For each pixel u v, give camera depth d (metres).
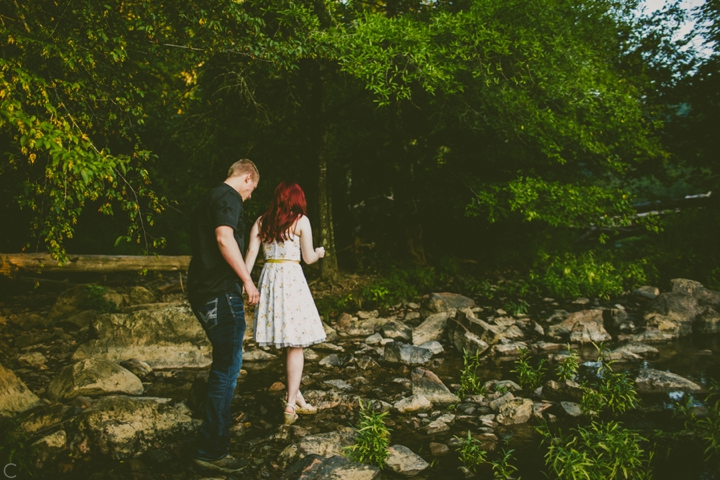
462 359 5.57
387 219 11.25
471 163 10.40
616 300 8.39
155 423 3.48
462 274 9.99
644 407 4.05
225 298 3.09
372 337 6.33
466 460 3.17
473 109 8.24
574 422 3.81
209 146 8.85
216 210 3.04
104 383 4.25
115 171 4.04
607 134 8.72
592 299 8.52
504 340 6.13
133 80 5.02
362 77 7.06
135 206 4.33
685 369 5.05
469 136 9.93
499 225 11.42
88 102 4.27
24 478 2.95
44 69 3.93
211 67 7.63
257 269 9.45
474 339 5.73
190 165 9.27
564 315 7.25
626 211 8.68
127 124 4.97
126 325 5.62
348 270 10.00
